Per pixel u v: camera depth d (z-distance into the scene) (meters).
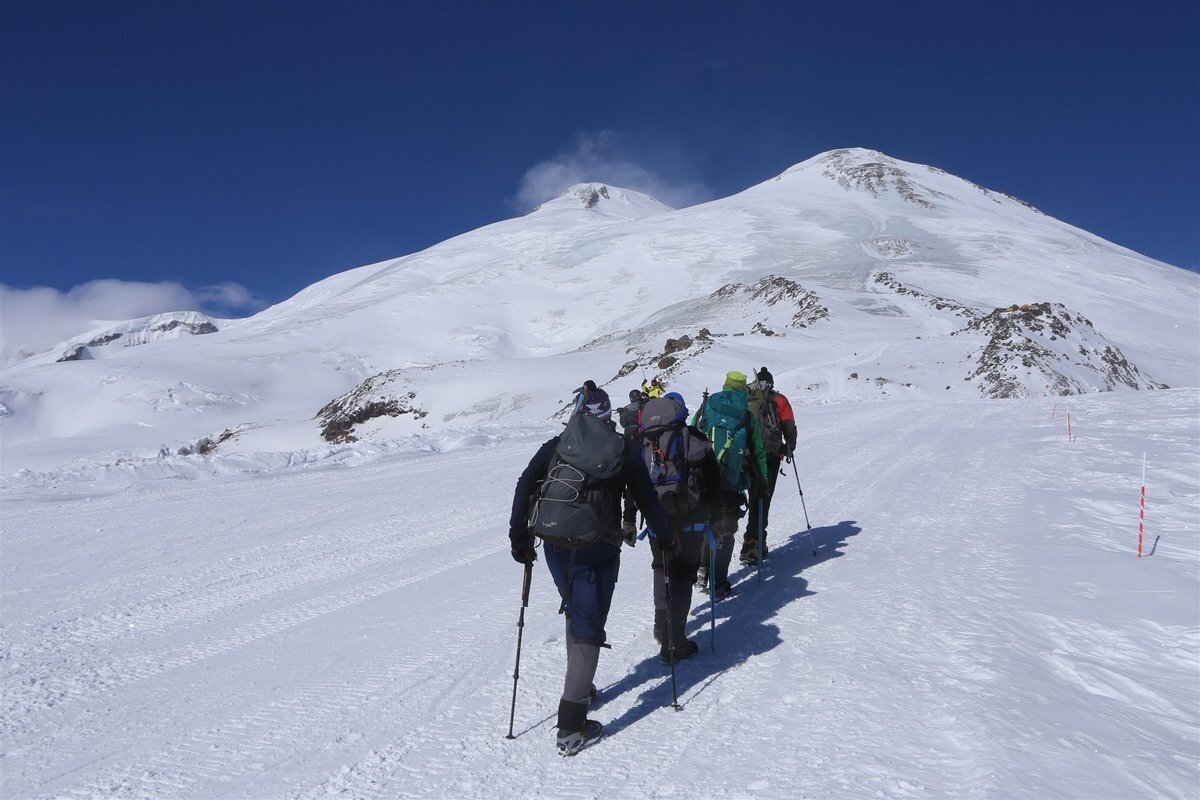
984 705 3.95
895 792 3.18
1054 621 5.38
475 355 127.25
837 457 15.33
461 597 6.80
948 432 19.64
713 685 4.60
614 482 4.18
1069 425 16.02
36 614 6.43
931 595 6.04
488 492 12.48
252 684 4.89
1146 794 3.10
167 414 103.19
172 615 6.41
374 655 5.36
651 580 7.11
